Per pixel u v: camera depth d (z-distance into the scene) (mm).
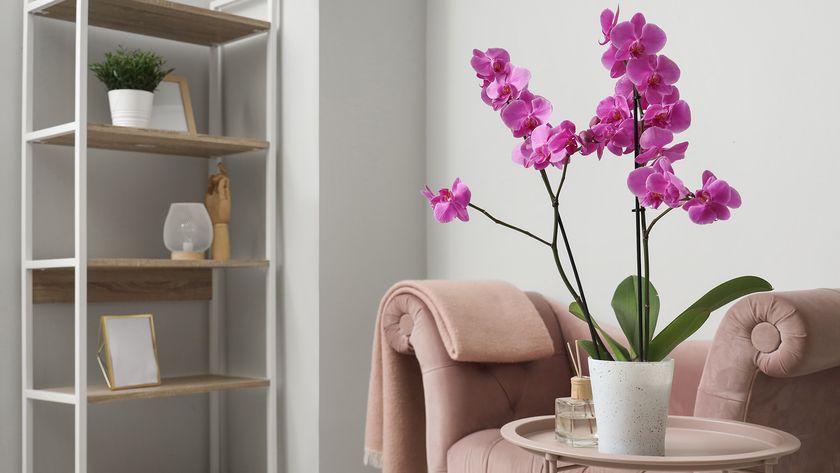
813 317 1749
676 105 1430
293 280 3049
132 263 2738
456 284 2494
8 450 2850
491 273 3057
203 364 3344
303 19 3037
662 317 2604
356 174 3068
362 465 3051
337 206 3010
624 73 1464
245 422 3240
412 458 2453
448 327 2303
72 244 3035
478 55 1557
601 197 2744
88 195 3076
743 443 1561
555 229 1498
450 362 2318
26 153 2852
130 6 2842
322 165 2973
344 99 3041
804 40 2326
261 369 3174
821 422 1962
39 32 2969
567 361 2660
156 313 3219
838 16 2264
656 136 1396
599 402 1477
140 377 2859
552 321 2695
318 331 2945
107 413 3082
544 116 1486
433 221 3254
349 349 3029
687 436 1642
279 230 3109
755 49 2424
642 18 1415
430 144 3277
